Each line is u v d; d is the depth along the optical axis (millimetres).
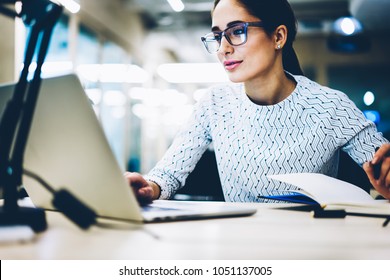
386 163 1006
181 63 14195
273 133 1393
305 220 805
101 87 7516
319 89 1437
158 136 12695
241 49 1318
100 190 692
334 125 1375
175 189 1424
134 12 9250
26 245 551
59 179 747
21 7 734
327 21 9977
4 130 725
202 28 10648
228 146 1464
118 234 636
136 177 1012
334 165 1478
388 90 11172
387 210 956
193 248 542
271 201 1380
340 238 618
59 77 643
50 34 704
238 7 1313
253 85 1407
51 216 814
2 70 3775
